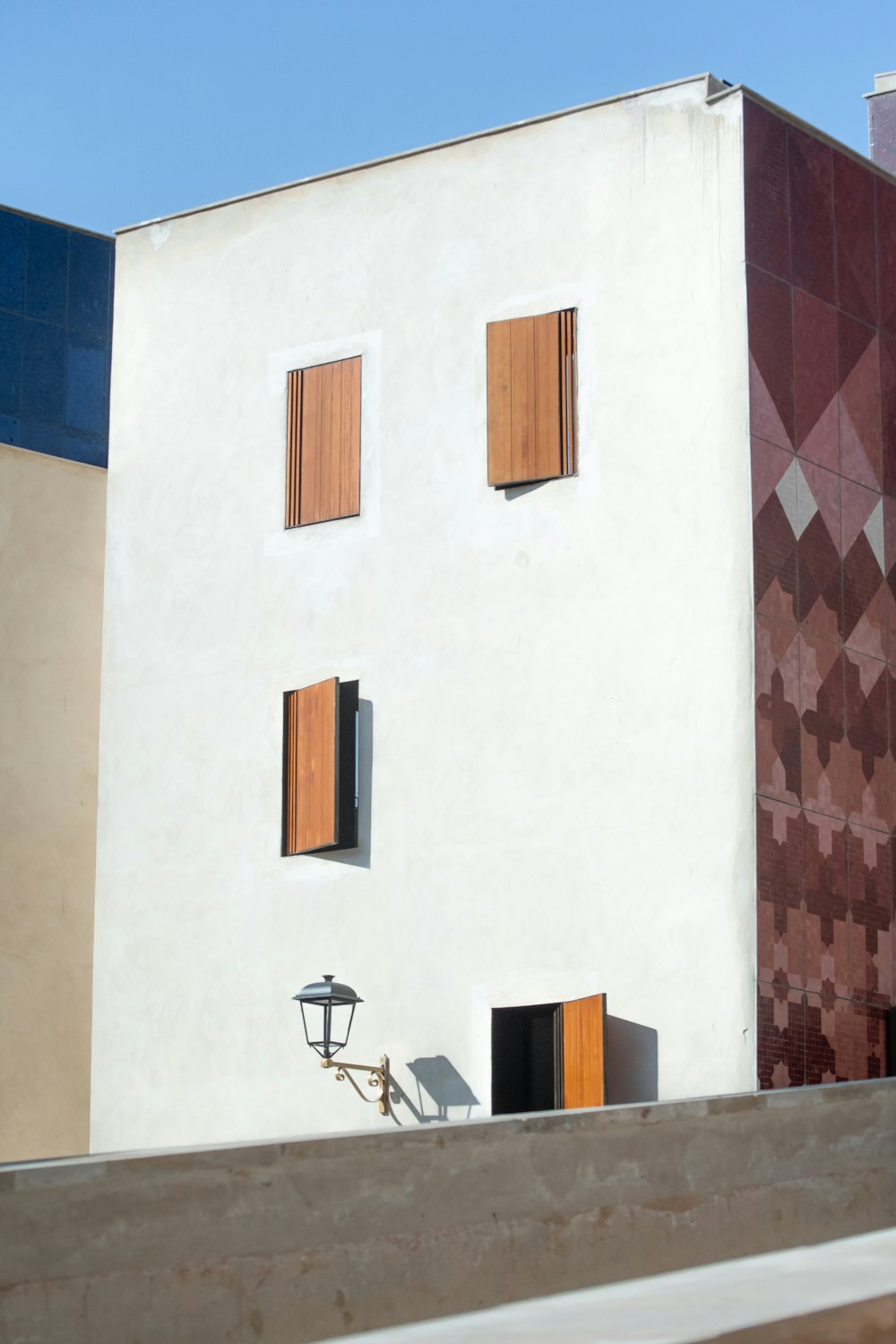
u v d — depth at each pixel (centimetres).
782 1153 948
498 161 1400
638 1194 883
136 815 1477
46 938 1500
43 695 1541
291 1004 1359
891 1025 1248
